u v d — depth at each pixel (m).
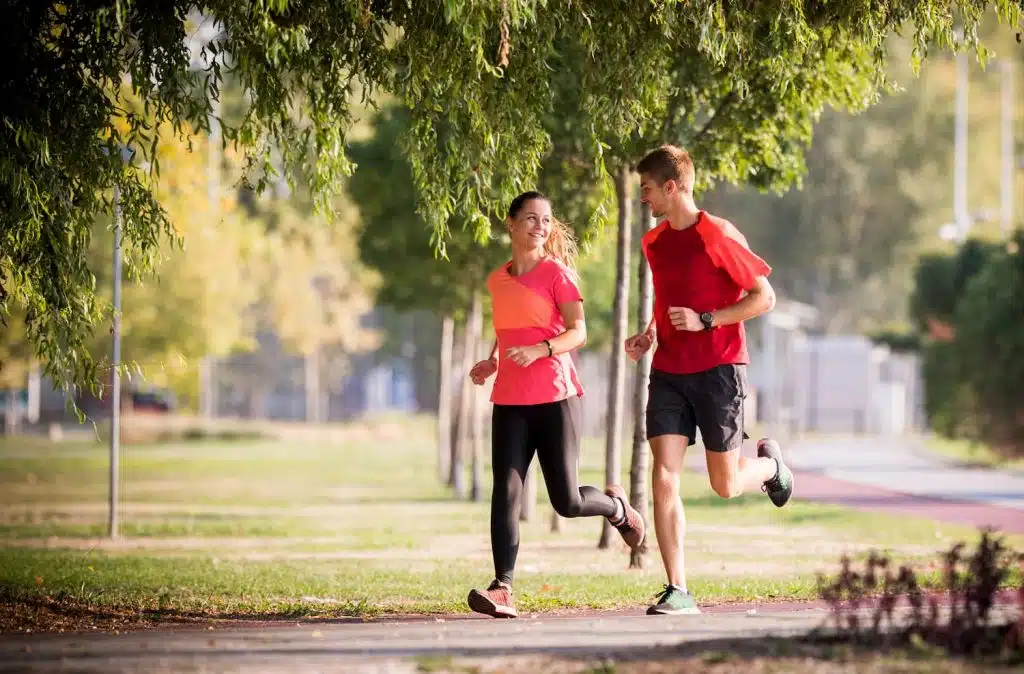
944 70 153.25
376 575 27.08
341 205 108.69
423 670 12.48
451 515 47.31
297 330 141.25
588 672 12.07
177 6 20.50
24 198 20.19
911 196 147.62
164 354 104.69
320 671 12.61
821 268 154.50
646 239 17.19
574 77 28.83
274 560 31.08
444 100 20.84
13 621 18.91
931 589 20.45
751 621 15.32
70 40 20.78
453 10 17.55
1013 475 68.12
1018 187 150.75
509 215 17.62
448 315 62.47
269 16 19.23
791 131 28.67
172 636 14.91
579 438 17.59
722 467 16.89
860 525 39.22
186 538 37.81
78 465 87.06
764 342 132.62
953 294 97.00
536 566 29.31
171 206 42.97
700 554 31.25
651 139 28.27
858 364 136.12
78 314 21.59
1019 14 20.62
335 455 104.50
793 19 21.11
